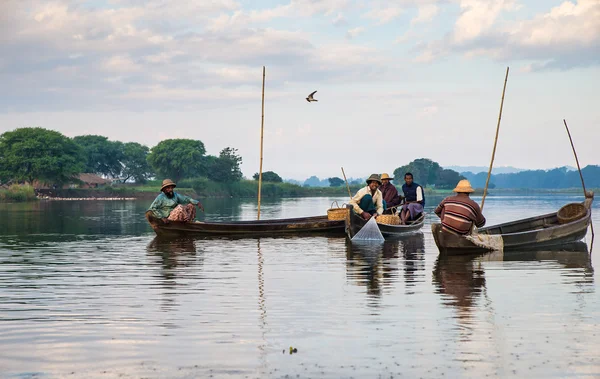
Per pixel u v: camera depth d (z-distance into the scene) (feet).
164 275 38.42
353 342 22.44
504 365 19.83
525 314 26.55
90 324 25.22
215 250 53.16
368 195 63.31
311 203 235.81
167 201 68.64
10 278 37.29
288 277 37.32
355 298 30.35
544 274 37.99
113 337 23.25
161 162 467.52
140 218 109.19
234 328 24.50
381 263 43.73
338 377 18.93
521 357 20.59
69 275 38.58
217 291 32.53
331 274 38.52
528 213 126.72
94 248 55.06
